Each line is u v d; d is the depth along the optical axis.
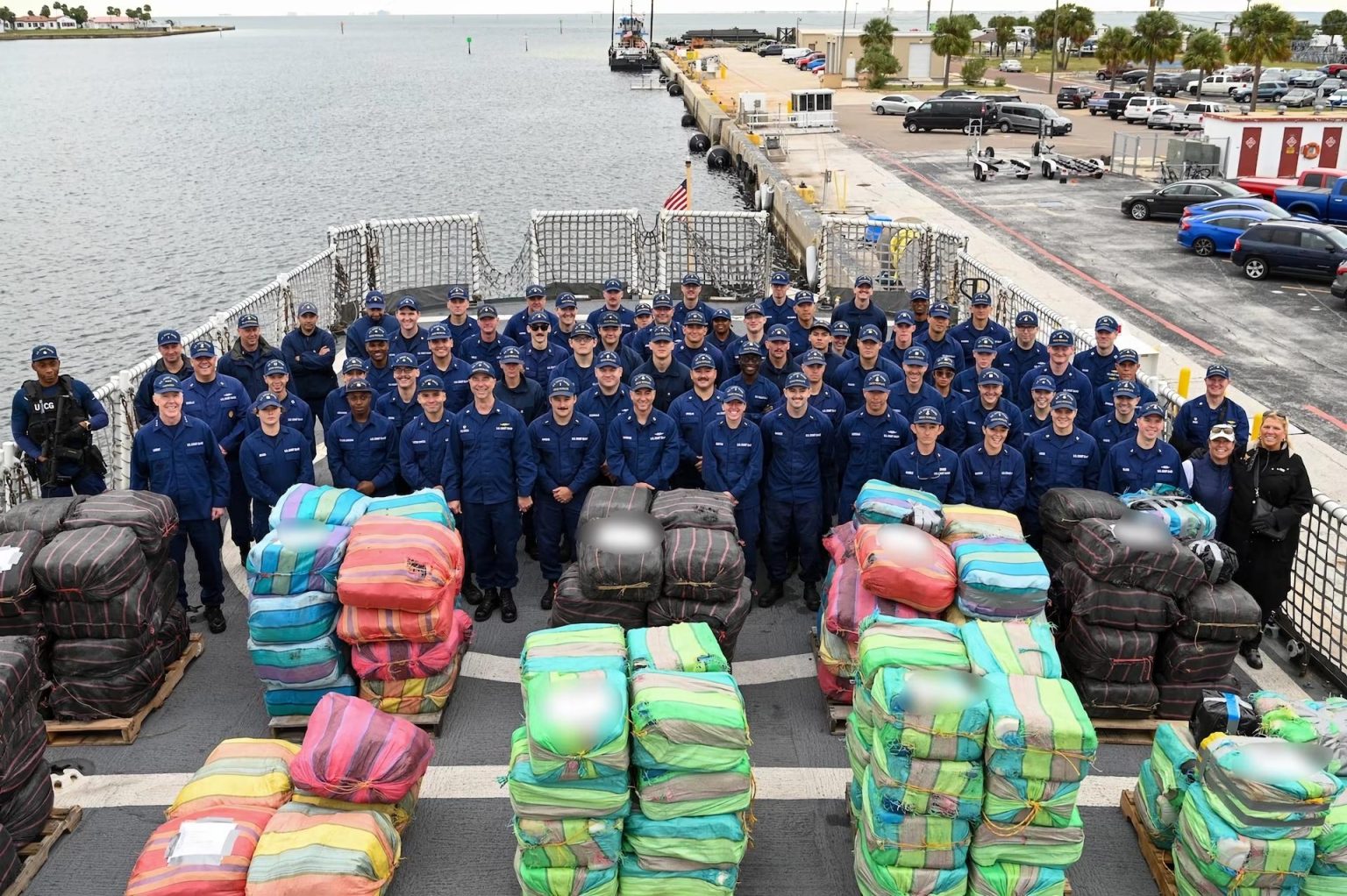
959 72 84.31
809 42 108.25
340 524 6.57
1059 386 9.03
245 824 4.97
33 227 38.03
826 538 7.31
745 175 42.50
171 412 7.50
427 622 6.24
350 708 5.48
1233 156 34.53
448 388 9.22
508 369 8.83
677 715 4.82
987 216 32.03
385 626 6.19
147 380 9.27
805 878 5.48
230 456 8.52
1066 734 4.68
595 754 4.77
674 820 4.99
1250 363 18.77
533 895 5.07
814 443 7.92
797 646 7.68
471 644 7.63
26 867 5.41
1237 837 4.82
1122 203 32.12
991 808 4.86
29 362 24.34
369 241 15.45
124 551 6.37
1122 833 5.85
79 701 6.40
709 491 7.67
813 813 5.95
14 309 28.08
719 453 7.86
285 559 6.18
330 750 5.18
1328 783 4.74
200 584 8.09
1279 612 7.86
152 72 148.88
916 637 5.39
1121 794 6.11
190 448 7.57
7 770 5.29
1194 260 26.47
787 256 29.31
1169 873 5.41
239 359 9.58
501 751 6.44
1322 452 14.81
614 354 8.40
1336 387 17.53
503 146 58.66
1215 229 26.61
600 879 5.02
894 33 78.25
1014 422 8.37
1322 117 34.34
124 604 6.35
